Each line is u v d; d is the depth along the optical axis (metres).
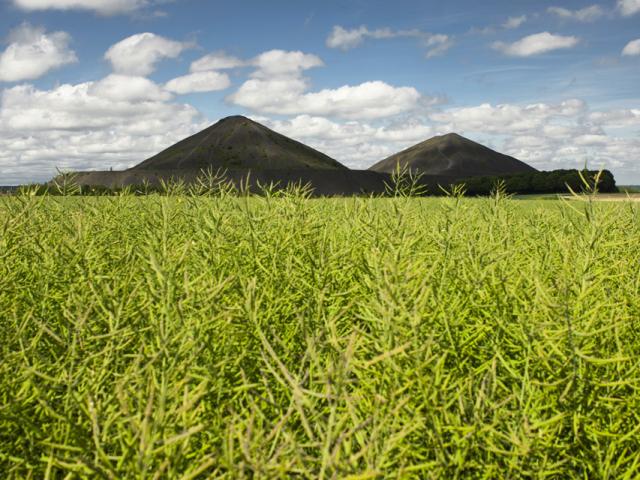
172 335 1.96
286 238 3.33
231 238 3.49
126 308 2.29
